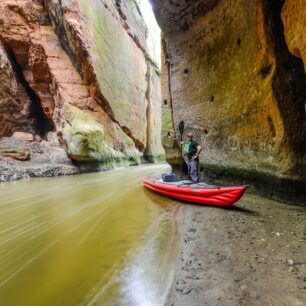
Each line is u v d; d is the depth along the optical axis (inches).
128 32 1214.3
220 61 387.9
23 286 133.0
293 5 187.3
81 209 291.7
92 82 825.5
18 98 797.2
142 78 1375.5
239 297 117.2
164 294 123.0
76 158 694.5
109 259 163.2
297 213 243.3
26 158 658.2
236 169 358.3
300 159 255.3
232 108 360.2
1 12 754.2
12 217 259.8
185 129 506.3
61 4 737.0
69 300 120.3
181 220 241.1
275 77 265.3
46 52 802.8
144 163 1334.9
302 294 117.0
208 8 392.8
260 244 174.1
